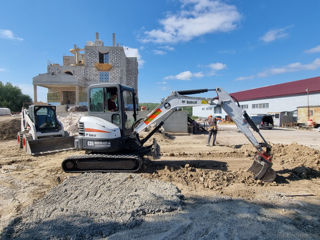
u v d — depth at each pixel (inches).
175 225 124.8
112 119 221.9
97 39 1130.7
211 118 405.7
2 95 1464.1
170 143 429.4
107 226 121.5
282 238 112.7
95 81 976.3
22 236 113.6
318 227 123.3
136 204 143.0
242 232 117.9
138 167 215.0
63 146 349.4
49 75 837.2
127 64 1142.3
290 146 336.2
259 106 1203.9
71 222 125.0
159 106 221.9
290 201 157.3
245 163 265.6
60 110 791.7
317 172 221.0
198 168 243.8
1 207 150.2
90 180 184.1
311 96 912.3
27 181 202.7
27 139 328.8
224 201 157.2
